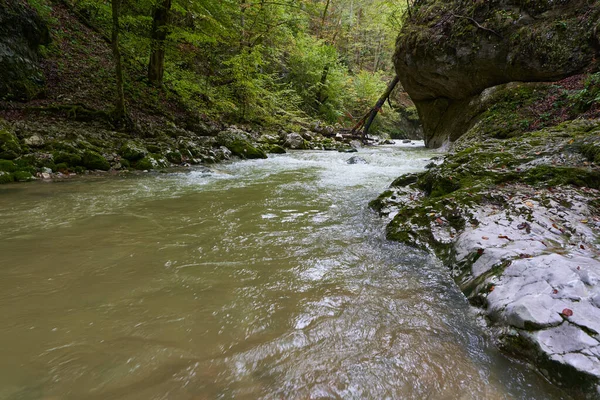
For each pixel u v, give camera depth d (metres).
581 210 2.49
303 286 2.02
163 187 5.04
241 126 13.73
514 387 1.24
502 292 1.67
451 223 2.76
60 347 1.42
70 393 1.18
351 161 8.31
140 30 10.44
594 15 7.32
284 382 1.25
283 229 3.12
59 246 2.60
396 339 1.52
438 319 1.69
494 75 9.40
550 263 1.71
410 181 4.38
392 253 2.57
